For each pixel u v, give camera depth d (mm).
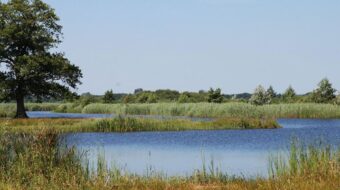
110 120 43688
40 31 66438
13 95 66062
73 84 67562
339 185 13352
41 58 64125
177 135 39188
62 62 65438
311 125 52625
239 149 29078
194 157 25625
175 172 20188
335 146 21484
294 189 13305
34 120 46594
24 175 15250
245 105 63188
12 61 66125
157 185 15156
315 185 13523
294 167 16328
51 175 14906
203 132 42125
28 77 64562
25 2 67438
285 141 33438
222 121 46469
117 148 30000
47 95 67938
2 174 15039
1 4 66875
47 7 68000
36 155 16078
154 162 23703
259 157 24812
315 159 16453
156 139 35938
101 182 14789
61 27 68500
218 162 23359
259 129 45438
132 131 43125
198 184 15758
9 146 17438
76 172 15797
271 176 16484
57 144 17609
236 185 15094
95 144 32312
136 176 16609
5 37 64250
